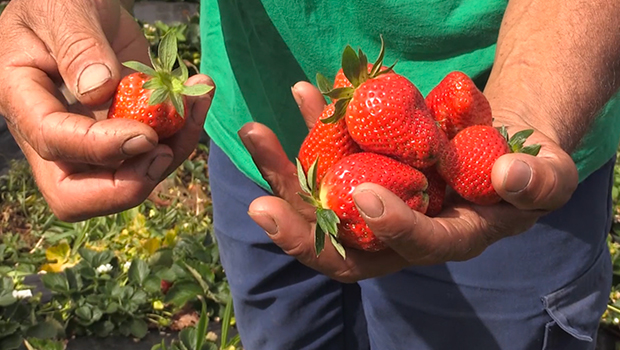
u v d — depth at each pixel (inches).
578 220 17.9
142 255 33.6
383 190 11.5
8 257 34.3
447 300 18.6
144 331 29.5
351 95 13.0
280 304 20.5
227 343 28.1
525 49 15.0
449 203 14.0
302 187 12.7
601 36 14.6
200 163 40.3
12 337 28.0
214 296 30.3
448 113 13.8
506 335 18.7
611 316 29.9
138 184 13.2
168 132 13.1
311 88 15.4
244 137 13.5
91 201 13.5
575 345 19.0
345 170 12.6
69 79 13.2
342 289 20.4
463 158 12.8
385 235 11.7
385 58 18.0
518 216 13.1
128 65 12.5
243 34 18.4
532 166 11.9
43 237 35.8
